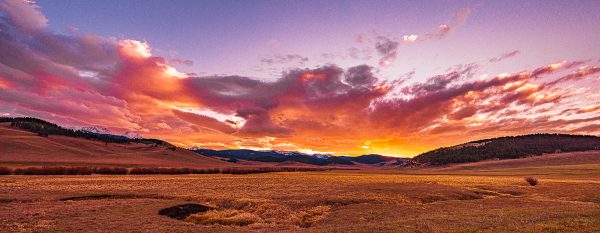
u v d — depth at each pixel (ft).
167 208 127.95
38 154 654.12
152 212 119.14
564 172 447.83
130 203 139.74
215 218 116.26
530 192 197.26
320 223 110.32
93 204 136.05
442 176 409.69
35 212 114.93
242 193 179.01
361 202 149.07
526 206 136.36
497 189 212.64
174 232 89.45
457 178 345.51
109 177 327.67
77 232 88.17
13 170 344.28
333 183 258.57
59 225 96.07
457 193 182.70
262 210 132.16
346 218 114.01
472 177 371.15
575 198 163.32
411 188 204.23
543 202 150.61
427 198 163.43
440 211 123.03
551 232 65.98
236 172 525.34
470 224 78.89
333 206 140.87
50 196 157.28
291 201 147.84
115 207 128.47
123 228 93.40
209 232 90.43
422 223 83.25
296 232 86.38
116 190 188.14
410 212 121.60
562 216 86.07
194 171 483.92
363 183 257.96
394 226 80.48
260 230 96.89
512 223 77.56
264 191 190.60
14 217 105.70
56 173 373.61
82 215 111.55
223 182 268.41
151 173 451.53
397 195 169.68
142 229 92.53
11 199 143.33
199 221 115.75
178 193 177.37
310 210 132.36
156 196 166.20
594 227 68.64
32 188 188.85
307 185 236.63
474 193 188.44
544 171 494.18
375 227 80.48
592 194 173.88
